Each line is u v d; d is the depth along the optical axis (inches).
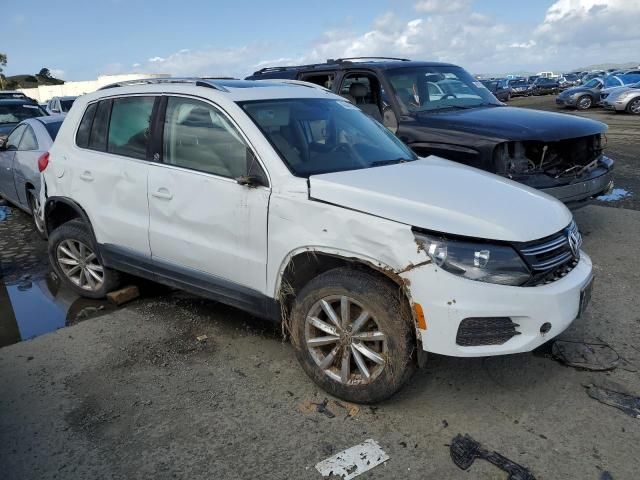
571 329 156.3
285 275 129.2
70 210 192.4
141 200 157.3
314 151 141.1
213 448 111.0
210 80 161.6
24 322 177.2
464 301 106.4
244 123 137.3
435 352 110.0
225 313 174.6
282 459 107.7
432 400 125.6
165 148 153.5
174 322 168.6
